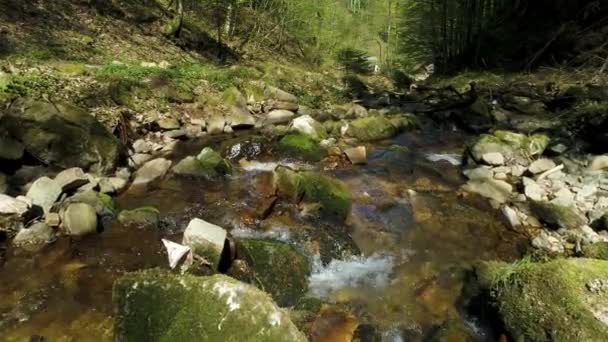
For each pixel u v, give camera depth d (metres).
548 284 3.36
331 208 5.79
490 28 22.42
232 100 10.34
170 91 9.89
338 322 3.76
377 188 6.81
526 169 7.43
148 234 5.09
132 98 9.12
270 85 12.72
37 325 3.52
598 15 16.73
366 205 6.19
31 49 10.09
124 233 5.06
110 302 3.85
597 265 3.49
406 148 8.87
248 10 25.36
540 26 19.88
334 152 8.20
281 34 26.84
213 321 2.81
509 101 12.02
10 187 5.48
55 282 4.08
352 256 4.98
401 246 5.24
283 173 6.06
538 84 14.39
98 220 5.12
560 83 13.62
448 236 5.49
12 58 9.12
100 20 14.24
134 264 4.46
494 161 7.69
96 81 9.32
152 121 8.66
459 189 6.90
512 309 3.42
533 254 5.06
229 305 2.84
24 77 8.20
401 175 7.41
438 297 4.21
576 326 3.01
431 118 11.34
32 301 3.80
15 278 4.09
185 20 19.92
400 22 33.16
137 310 2.98
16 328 3.46
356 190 6.68
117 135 7.80
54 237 4.76
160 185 6.51
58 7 13.13
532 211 6.10
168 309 2.93
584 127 8.64
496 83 15.88
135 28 15.54
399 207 6.19
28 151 6.06
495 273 3.95
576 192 6.55
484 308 3.79
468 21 23.23
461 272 4.57
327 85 15.84
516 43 20.44
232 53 20.05
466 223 5.82
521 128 9.68
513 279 3.61
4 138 5.92
